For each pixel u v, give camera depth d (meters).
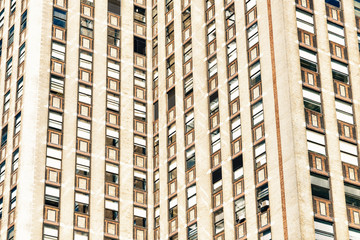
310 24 81.00
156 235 85.00
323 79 78.81
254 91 79.81
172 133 87.75
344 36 82.31
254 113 78.88
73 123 87.25
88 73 90.56
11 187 84.00
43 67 88.69
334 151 75.69
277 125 76.12
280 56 78.56
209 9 88.81
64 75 89.25
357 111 78.94
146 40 95.44
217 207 78.75
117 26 94.62
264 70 79.62
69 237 82.00
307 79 77.94
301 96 76.81
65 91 88.50
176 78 89.94
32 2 92.00
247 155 77.81
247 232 74.88
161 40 94.25
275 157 75.12
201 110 84.88
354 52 81.94
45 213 82.06
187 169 84.00
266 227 73.31
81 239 82.44
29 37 90.06
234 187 77.81
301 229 70.62
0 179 86.06
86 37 92.31
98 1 94.81
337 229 72.25
